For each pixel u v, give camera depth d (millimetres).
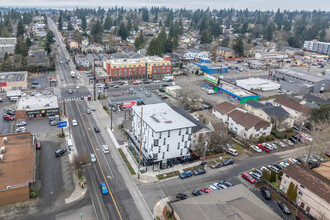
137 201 58500
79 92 130000
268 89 149125
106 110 108438
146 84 149125
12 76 137750
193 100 121812
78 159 65188
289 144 88375
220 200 54219
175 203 53844
